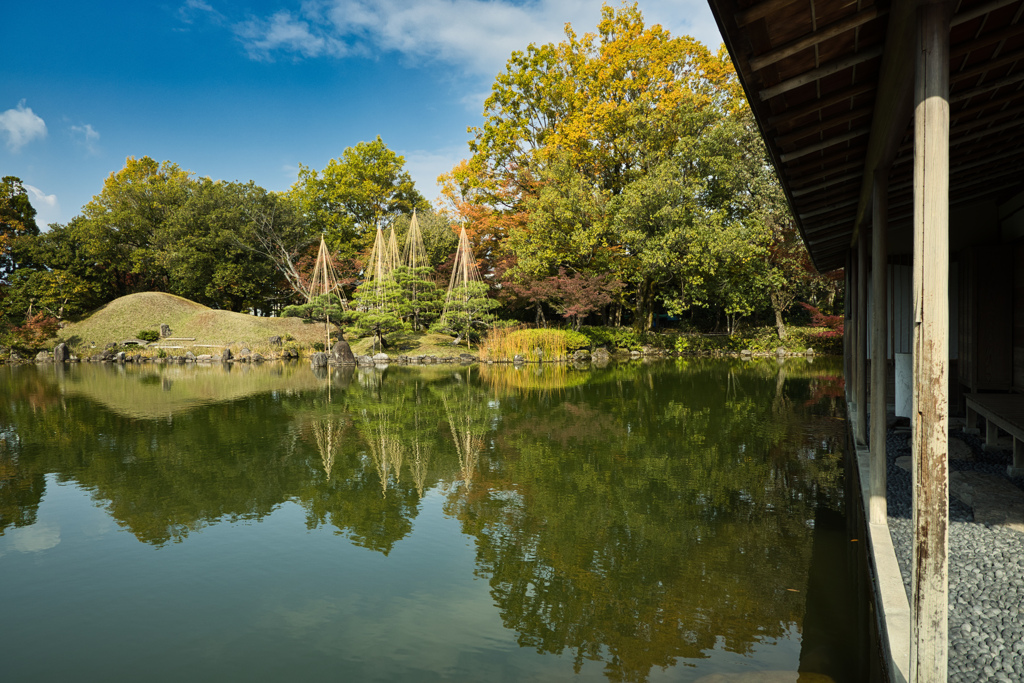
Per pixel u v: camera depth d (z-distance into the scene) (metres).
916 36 1.78
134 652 2.82
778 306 23.39
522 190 25.84
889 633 2.37
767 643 2.72
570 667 2.59
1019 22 2.12
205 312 28.22
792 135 3.03
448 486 5.52
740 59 2.18
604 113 22.22
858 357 5.85
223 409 10.58
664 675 2.49
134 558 3.99
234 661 2.72
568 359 21.23
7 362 23.91
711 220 20.27
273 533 4.42
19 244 29.11
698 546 3.92
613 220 22.16
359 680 2.54
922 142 1.76
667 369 17.42
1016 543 3.34
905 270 8.12
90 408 10.92
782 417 8.82
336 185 33.59
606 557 3.79
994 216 6.50
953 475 4.65
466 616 3.10
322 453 6.97
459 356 21.72
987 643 2.37
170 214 32.38
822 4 1.90
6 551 4.15
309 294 28.72
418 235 26.22
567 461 6.36
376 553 3.99
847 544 3.89
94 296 29.64
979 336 6.19
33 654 2.81
